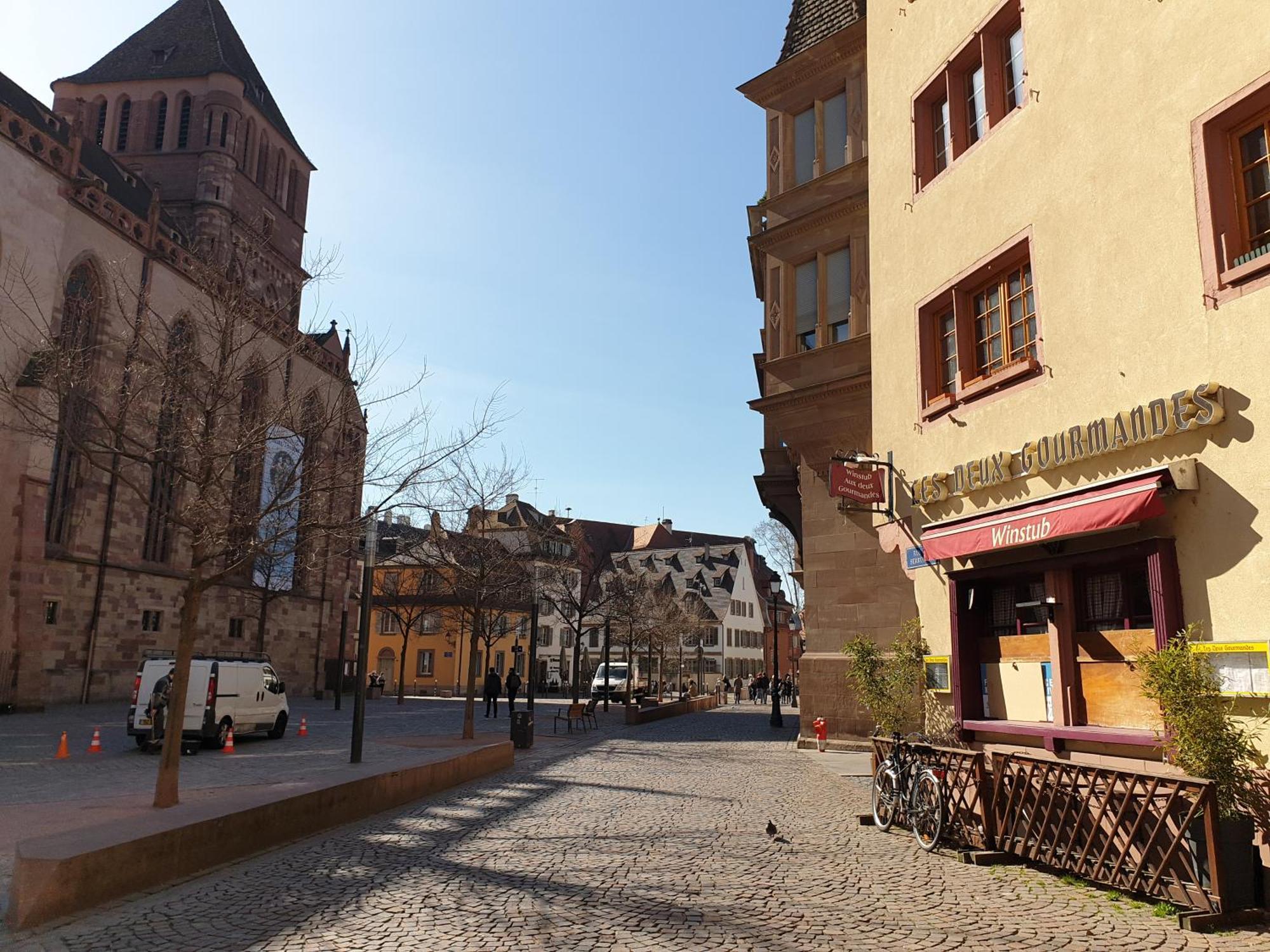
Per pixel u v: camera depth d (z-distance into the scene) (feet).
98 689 119.24
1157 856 23.26
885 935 20.45
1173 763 24.11
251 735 72.49
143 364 42.50
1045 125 33.78
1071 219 31.96
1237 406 24.66
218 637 146.00
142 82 170.50
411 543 95.96
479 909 22.76
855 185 66.59
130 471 125.90
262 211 177.06
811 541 69.77
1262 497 23.71
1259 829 22.39
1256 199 25.70
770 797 44.73
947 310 41.37
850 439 64.75
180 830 26.00
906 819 33.94
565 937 20.27
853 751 67.10
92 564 119.85
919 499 40.63
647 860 28.96
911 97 44.62
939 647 38.68
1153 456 27.35
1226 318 25.27
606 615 160.15
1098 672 29.53
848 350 64.95
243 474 40.86
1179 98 27.53
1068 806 26.37
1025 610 33.91
